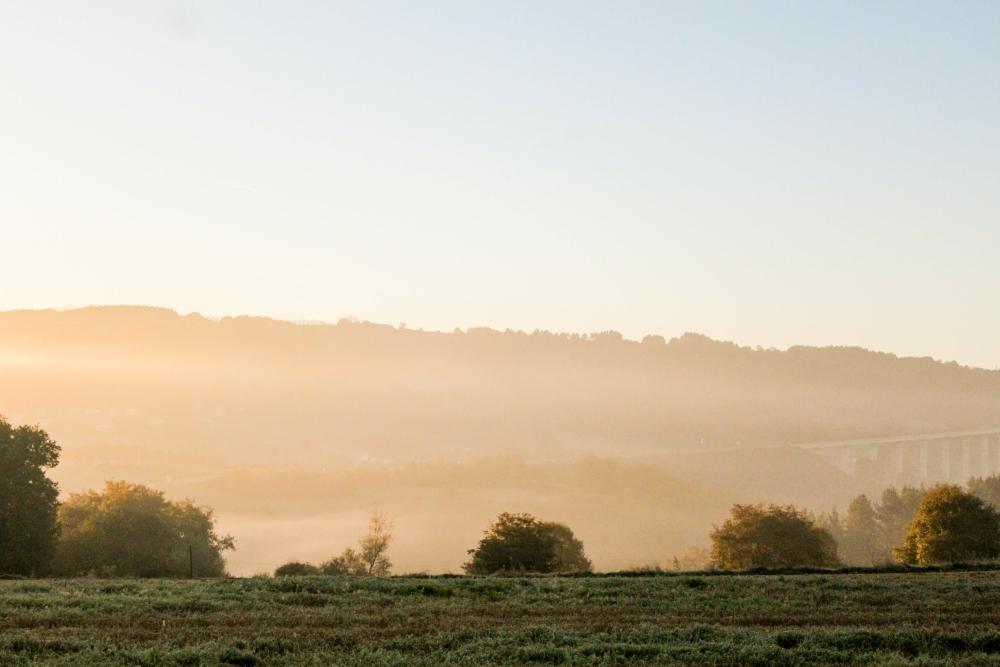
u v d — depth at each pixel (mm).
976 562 42000
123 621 22438
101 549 64312
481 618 23906
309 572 61281
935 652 20219
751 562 81250
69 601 25375
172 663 18141
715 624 23359
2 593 27438
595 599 27672
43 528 52812
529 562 65000
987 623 23328
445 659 18828
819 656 19531
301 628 21859
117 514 69125
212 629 21578
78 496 77000
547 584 31828
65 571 60219
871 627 22719
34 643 19406
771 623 23672
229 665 18250
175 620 22688
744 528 82625
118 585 29984
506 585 31266
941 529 74562
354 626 22344
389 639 20656
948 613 25016
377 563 68000
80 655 18516
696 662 18844
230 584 30719
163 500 78375
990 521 74438
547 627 21922
